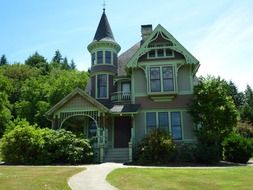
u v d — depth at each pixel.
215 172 17.16
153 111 29.80
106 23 35.44
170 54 30.41
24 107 66.69
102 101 32.31
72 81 62.22
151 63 30.34
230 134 28.83
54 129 28.56
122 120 31.31
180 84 30.08
